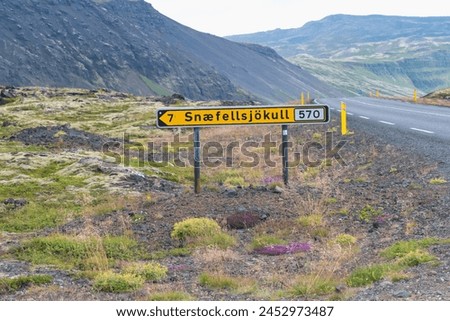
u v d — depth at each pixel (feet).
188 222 50.14
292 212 54.65
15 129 175.42
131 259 44.57
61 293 35.35
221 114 65.51
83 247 45.78
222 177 85.61
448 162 65.92
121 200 67.51
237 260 42.45
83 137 130.82
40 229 59.67
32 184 79.10
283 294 32.86
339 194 59.31
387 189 58.34
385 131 101.19
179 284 36.83
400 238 42.19
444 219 44.70
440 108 152.15
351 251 41.14
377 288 31.01
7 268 41.14
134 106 238.89
